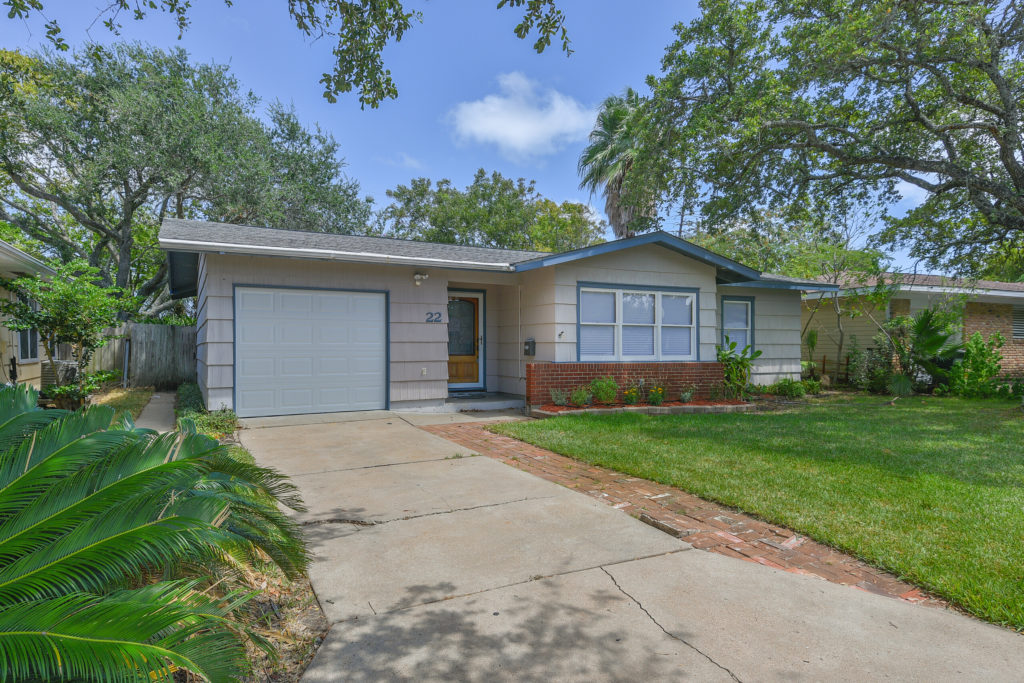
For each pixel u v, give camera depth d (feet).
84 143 57.47
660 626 9.04
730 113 40.14
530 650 8.36
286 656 8.30
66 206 58.85
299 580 10.76
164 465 6.44
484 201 95.91
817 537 12.75
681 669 7.87
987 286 54.60
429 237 93.09
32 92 50.26
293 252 27.71
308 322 30.35
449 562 11.59
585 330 34.60
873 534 12.75
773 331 46.03
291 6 18.28
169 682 5.59
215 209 66.13
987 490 16.17
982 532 12.84
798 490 16.19
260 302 29.14
